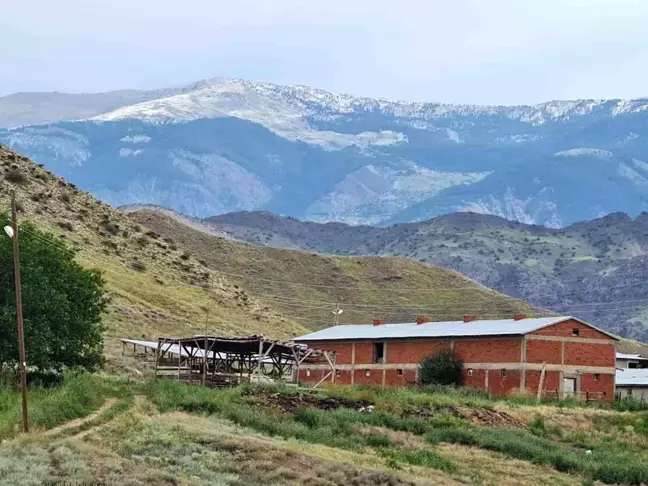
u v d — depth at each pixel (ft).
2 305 211.20
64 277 224.33
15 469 120.78
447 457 192.65
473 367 299.99
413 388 287.89
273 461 156.66
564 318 300.61
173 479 132.16
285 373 345.51
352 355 327.67
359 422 213.87
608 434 246.06
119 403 190.08
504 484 175.32
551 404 269.03
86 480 121.49
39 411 161.07
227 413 196.75
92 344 228.63
